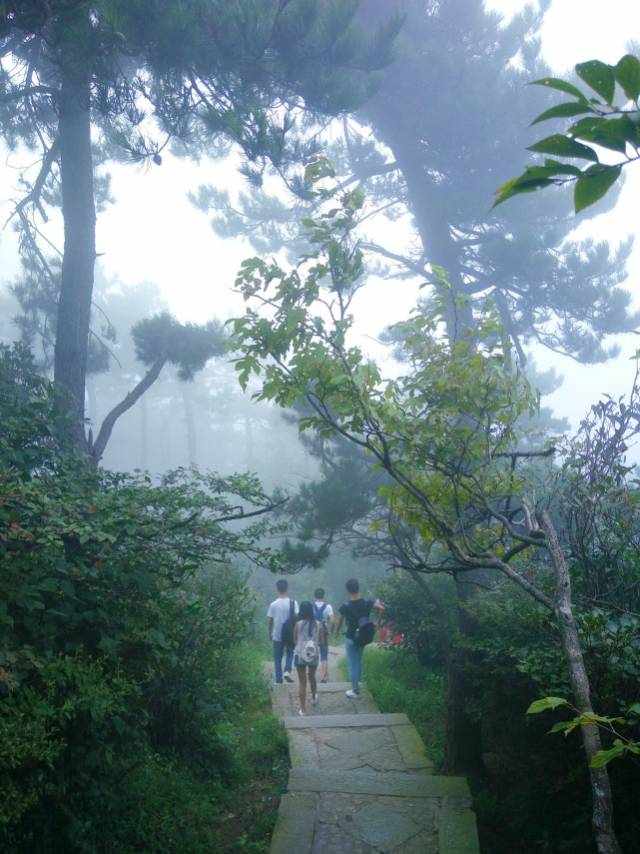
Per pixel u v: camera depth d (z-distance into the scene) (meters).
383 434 4.45
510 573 3.73
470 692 7.77
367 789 7.02
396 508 4.77
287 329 4.20
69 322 10.42
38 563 4.13
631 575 4.91
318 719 9.52
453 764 7.69
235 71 8.12
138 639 4.74
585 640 4.44
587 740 2.95
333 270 4.44
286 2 7.51
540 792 5.67
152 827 5.67
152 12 7.12
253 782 7.80
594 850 5.08
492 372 4.37
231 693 10.18
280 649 12.17
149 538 4.49
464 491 4.63
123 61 9.95
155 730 7.20
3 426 5.24
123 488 4.80
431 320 4.73
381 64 9.35
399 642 12.38
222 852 6.09
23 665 3.82
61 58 7.88
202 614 7.48
